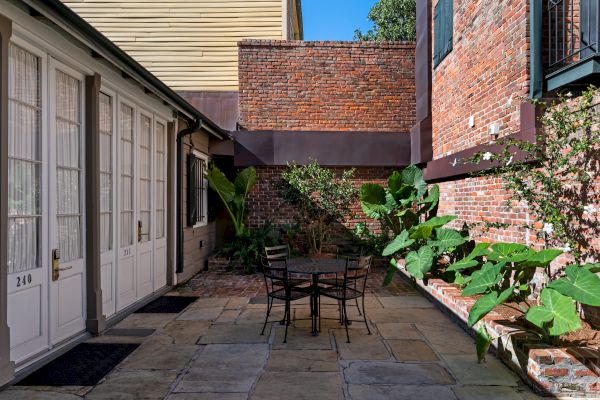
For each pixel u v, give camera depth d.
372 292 6.34
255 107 8.98
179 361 3.58
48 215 3.56
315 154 8.79
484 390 3.05
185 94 9.44
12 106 3.20
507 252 4.32
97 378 3.21
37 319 3.44
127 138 5.21
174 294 6.14
